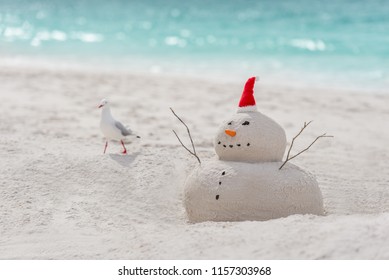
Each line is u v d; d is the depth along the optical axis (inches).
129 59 836.6
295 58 842.8
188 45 987.9
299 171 255.8
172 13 1738.4
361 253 191.8
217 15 1631.4
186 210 263.0
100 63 799.1
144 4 2206.0
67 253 222.7
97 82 628.4
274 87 620.4
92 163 310.7
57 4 2281.0
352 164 346.3
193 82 645.3
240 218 244.4
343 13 1546.5
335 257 191.5
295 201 246.4
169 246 216.4
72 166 307.7
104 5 2187.5
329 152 369.4
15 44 989.8
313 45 964.0
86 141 366.3
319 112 492.7
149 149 341.1
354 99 557.9
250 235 212.8
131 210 271.9
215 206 247.3
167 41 1043.9
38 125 416.8
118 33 1186.6
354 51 891.4
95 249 226.4
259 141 252.1
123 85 613.9
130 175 301.4
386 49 896.3
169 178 301.4
